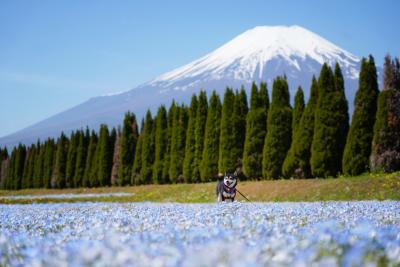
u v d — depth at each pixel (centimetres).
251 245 573
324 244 559
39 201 4019
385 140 3312
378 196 2739
